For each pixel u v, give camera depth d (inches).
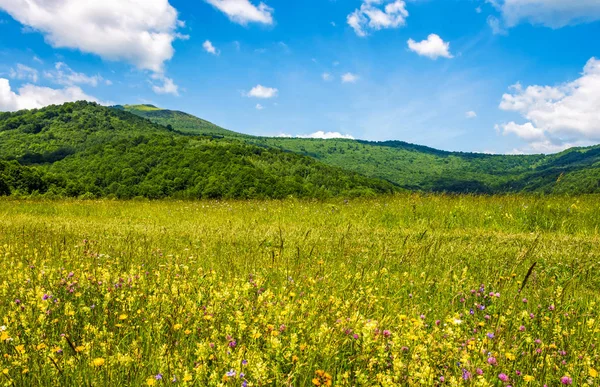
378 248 294.7
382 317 152.8
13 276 194.7
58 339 137.2
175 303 160.1
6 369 105.2
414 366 110.7
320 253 285.6
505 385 109.5
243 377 103.8
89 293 178.4
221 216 532.1
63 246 286.7
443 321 157.3
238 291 170.1
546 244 300.4
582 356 123.3
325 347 118.6
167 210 612.1
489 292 183.0
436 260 257.1
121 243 318.7
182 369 112.4
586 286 209.6
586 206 416.2
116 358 115.2
